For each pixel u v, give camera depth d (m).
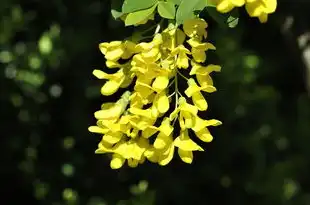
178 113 2.81
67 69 6.61
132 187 6.97
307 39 5.20
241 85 7.71
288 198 10.16
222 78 7.08
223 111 6.92
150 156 2.81
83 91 6.59
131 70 2.78
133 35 2.95
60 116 6.71
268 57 6.30
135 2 2.76
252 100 8.00
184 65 2.75
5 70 6.82
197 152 6.93
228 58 7.30
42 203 6.84
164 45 2.79
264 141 8.45
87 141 6.70
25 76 6.79
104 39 5.89
